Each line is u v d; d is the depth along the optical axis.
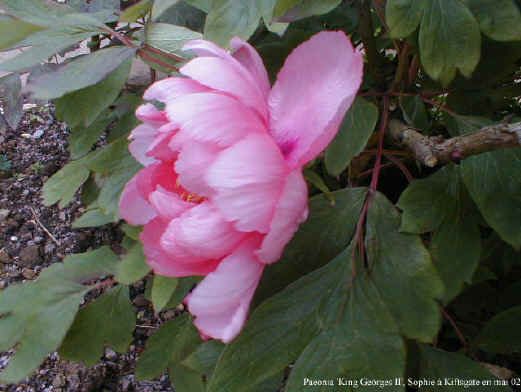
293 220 0.36
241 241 0.36
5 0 0.46
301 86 0.39
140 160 0.47
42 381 0.85
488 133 0.39
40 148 1.26
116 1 0.63
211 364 0.58
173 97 0.39
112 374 0.87
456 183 0.46
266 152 0.35
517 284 0.65
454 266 0.46
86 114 0.48
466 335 0.68
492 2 0.39
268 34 0.60
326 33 0.37
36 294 0.59
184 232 0.36
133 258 0.51
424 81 0.55
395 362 0.39
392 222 0.44
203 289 0.35
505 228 0.44
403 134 0.48
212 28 0.43
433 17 0.40
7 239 1.08
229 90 0.37
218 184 0.34
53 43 0.46
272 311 0.43
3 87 0.52
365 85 0.60
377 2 0.51
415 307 0.41
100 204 0.54
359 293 0.42
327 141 0.36
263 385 0.53
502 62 0.51
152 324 0.94
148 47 0.50
